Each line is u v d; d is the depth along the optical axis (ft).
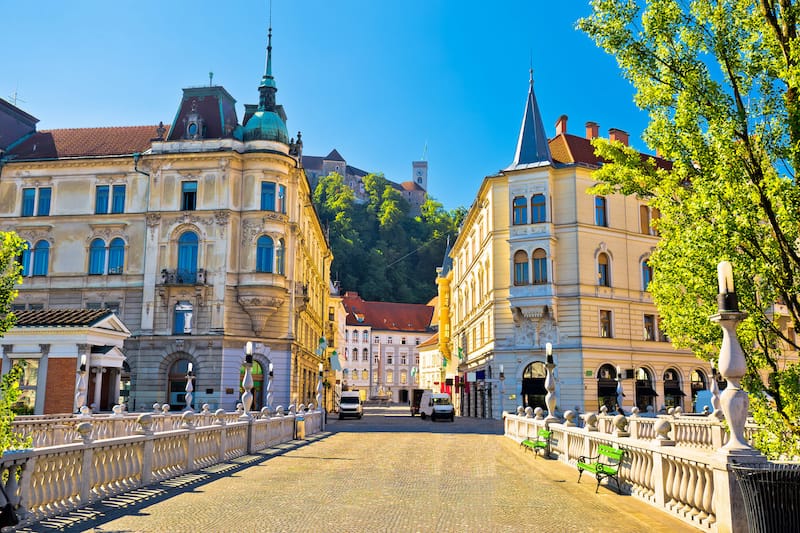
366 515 36.06
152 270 144.25
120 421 77.92
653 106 38.73
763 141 33.12
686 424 75.56
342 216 485.15
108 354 102.53
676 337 39.29
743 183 32.24
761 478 25.54
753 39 34.24
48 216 150.51
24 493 31.71
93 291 146.51
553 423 71.00
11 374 29.55
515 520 34.96
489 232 158.20
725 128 33.22
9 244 30.30
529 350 146.30
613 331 146.41
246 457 67.51
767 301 33.09
